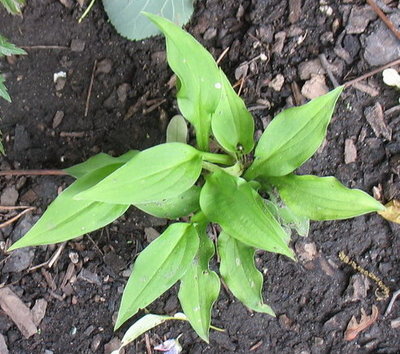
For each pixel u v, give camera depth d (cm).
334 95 55
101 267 68
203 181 63
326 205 56
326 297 67
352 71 65
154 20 53
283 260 67
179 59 54
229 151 59
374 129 65
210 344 68
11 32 67
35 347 68
